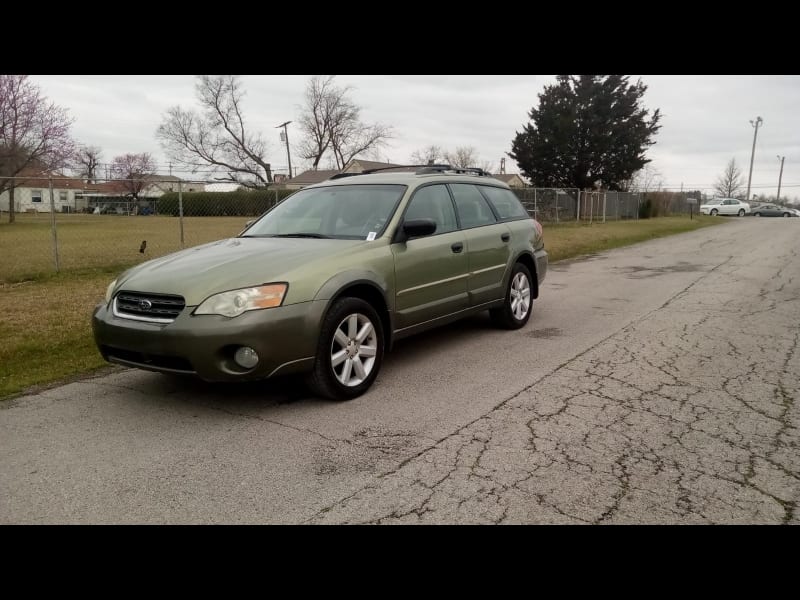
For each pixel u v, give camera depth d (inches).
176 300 156.7
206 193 899.4
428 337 256.2
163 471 131.1
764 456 135.8
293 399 176.9
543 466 131.6
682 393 180.2
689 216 1662.2
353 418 161.5
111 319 165.3
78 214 1077.8
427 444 144.2
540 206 1111.0
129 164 2994.6
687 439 145.6
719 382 190.5
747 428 152.3
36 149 1398.9
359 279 175.8
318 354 165.6
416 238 206.1
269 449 141.9
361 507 115.3
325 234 202.1
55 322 271.4
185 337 150.7
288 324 157.2
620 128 1549.0
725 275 448.8
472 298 233.6
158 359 158.2
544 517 111.0
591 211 1137.4
